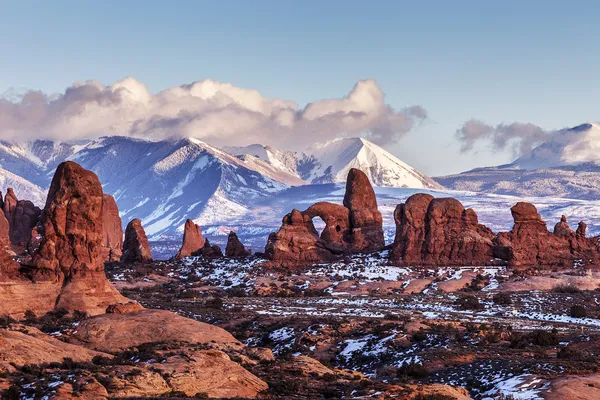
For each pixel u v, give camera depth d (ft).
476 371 311.06
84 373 251.39
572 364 306.76
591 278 583.17
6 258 381.40
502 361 319.47
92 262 390.21
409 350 359.05
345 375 298.56
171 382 257.96
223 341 330.34
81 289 382.22
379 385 274.36
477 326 408.26
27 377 248.32
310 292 572.92
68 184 395.96
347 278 612.70
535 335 370.94
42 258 386.73
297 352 374.84
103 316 338.75
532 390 278.67
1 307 361.10
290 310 488.44
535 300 529.04
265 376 288.51
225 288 597.52
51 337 310.45
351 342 381.60
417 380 311.68
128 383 249.75
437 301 532.73
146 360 279.49
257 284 600.39
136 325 329.52
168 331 327.88
